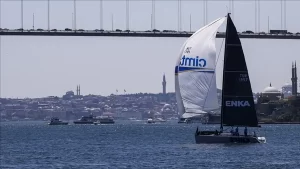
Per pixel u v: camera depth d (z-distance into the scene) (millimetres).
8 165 153125
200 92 171250
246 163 147000
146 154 170750
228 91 172000
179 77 172000
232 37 171250
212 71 170875
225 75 171875
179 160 153500
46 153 183250
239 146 173875
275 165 144375
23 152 188625
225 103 172250
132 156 166875
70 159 163875
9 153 185250
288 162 149000
